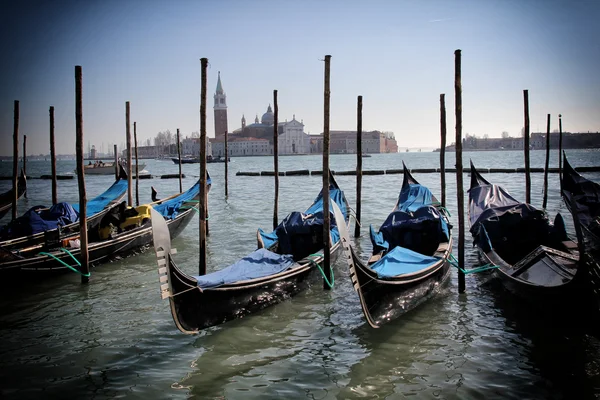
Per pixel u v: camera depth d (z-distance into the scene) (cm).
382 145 18188
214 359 743
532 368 691
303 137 16038
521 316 873
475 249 1368
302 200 2742
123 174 2056
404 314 889
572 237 1403
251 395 646
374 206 2359
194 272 1214
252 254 984
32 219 1298
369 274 798
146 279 1142
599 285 723
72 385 675
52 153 1878
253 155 15362
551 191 2883
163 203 1633
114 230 1315
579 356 718
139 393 655
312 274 1052
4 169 8069
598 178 3659
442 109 1662
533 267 908
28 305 977
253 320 883
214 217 2105
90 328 862
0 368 722
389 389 652
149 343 800
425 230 1161
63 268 1132
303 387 662
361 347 772
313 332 831
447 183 3775
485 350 748
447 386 654
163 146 17538
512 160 8256
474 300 958
